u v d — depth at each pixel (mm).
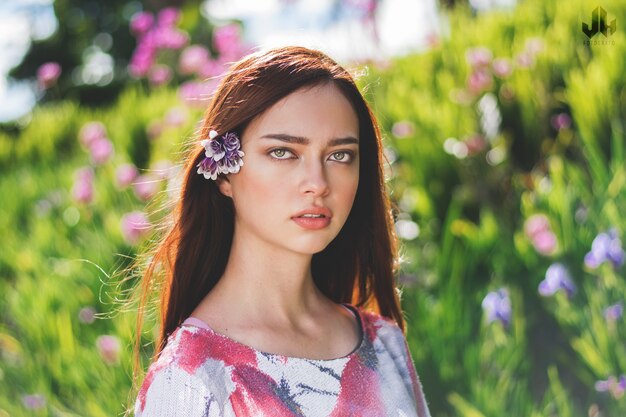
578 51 4188
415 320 3016
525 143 4145
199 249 1633
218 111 1525
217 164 1523
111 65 13945
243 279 1554
